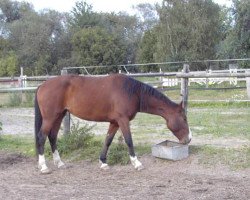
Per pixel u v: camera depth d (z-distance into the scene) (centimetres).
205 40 3878
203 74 841
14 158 833
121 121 720
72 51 5050
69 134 863
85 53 4806
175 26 3894
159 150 766
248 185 614
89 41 4812
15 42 5262
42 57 4978
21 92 1883
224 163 727
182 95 842
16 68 4681
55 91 732
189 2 3950
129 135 721
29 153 870
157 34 4100
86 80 738
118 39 4975
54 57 5181
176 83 2048
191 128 1059
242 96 1716
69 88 736
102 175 702
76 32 5038
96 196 568
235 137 929
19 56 4975
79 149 845
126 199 550
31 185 640
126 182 650
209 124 1127
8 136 1049
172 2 3978
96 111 729
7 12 6322
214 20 3928
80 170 741
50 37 5259
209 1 3956
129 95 721
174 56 3822
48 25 5350
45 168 721
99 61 4803
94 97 724
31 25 5216
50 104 731
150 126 1164
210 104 1602
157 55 4019
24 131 1150
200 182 635
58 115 740
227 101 1587
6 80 1747
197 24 3853
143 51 4606
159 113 741
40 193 588
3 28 5469
